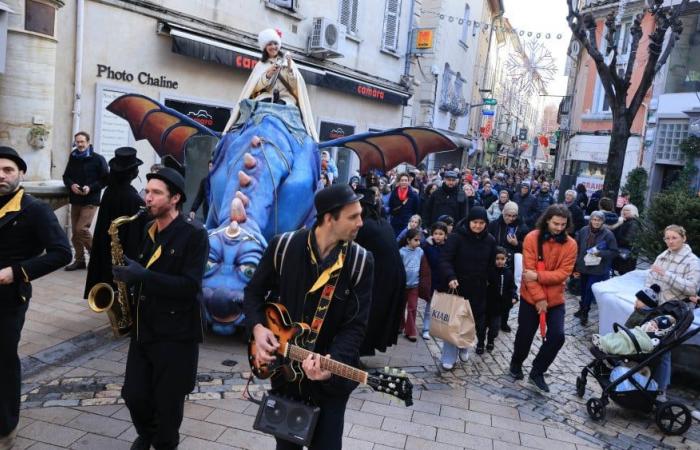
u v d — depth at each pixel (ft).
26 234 11.39
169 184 10.75
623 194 45.60
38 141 24.32
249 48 40.14
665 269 18.99
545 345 17.90
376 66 57.98
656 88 59.21
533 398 17.47
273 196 19.08
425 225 31.09
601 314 22.00
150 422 11.59
